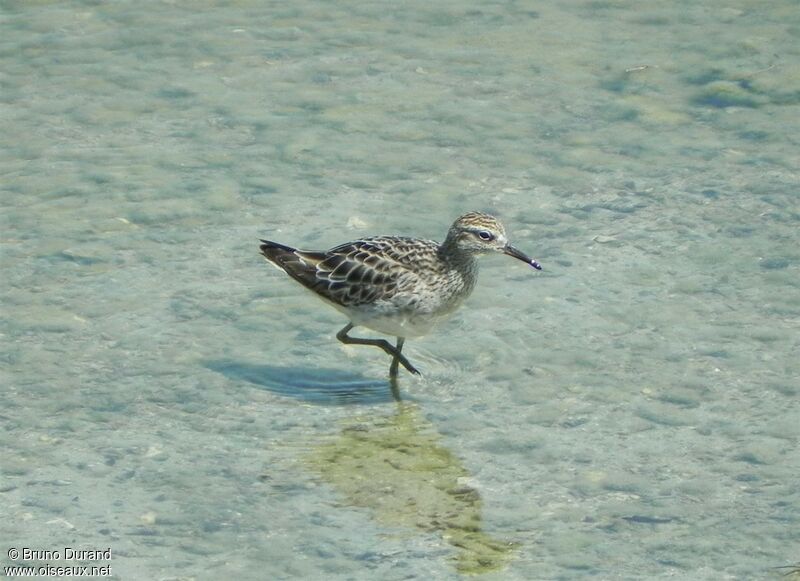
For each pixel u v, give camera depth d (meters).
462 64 21.38
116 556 11.48
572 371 14.38
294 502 12.29
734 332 14.94
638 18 22.95
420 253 14.06
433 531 11.91
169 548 11.62
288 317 15.47
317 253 14.35
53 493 12.29
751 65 21.14
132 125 19.52
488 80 20.86
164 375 14.27
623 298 15.62
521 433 13.38
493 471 12.79
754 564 11.38
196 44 21.95
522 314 15.41
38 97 20.25
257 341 14.97
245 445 13.16
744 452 12.96
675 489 12.45
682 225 17.09
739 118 19.73
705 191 17.84
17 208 17.38
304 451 13.09
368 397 14.06
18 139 19.08
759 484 12.48
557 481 12.60
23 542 11.59
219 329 15.13
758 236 16.80
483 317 15.40
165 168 18.39
